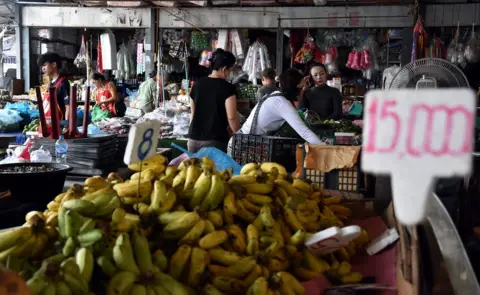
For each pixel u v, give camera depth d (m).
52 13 9.15
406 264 1.55
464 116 0.80
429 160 0.82
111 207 1.58
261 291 1.55
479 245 2.22
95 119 7.10
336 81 8.61
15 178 2.26
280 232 1.93
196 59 9.84
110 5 8.45
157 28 9.04
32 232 1.47
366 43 8.70
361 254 2.13
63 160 2.94
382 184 2.61
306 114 4.60
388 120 0.84
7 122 5.26
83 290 1.28
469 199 2.95
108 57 9.25
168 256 1.70
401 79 3.16
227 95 4.03
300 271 1.88
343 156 3.01
